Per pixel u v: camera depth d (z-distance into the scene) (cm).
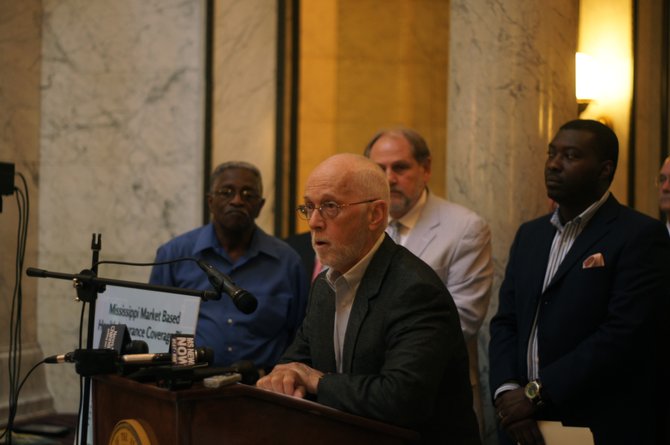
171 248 809
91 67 1227
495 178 970
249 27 1193
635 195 1206
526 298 666
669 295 616
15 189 774
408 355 474
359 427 458
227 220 791
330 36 1380
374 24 1386
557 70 977
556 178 651
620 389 610
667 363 626
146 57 1210
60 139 1233
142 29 1212
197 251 801
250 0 1195
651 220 631
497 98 974
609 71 1212
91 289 538
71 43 1233
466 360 521
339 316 531
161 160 1202
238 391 425
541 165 969
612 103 1208
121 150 1215
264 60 1196
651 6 1211
